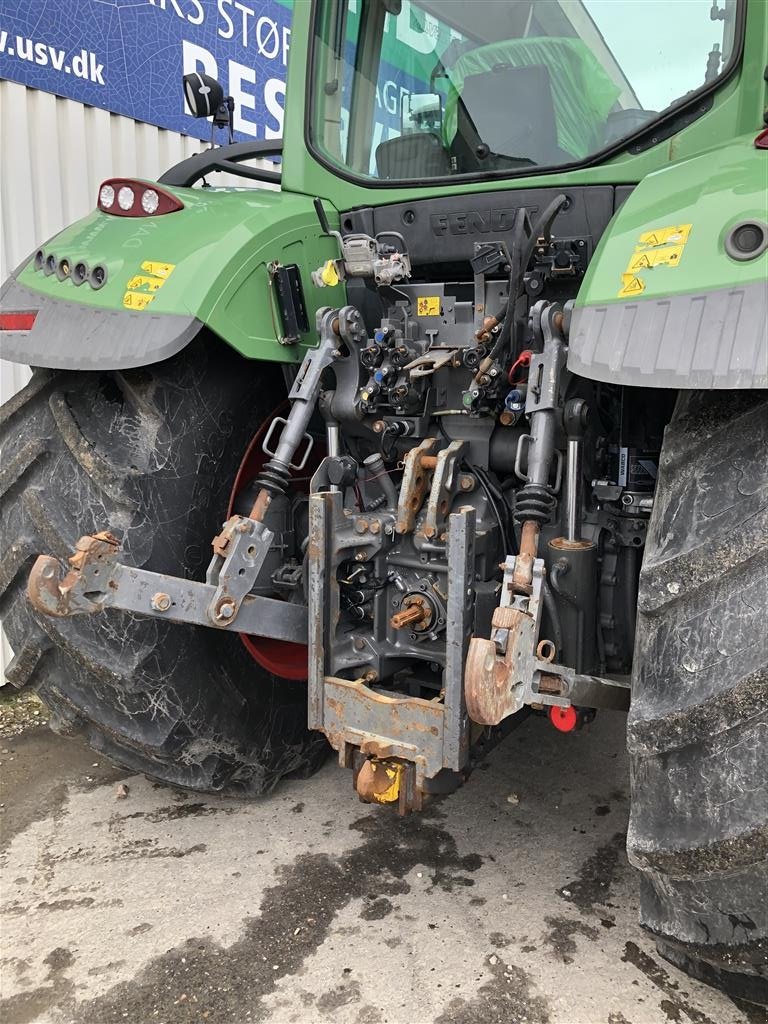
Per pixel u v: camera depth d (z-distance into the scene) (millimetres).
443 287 2197
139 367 2068
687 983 1827
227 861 2266
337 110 2514
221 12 4176
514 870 2230
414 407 2152
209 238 2021
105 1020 1735
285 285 2096
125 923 2021
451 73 2363
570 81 2207
